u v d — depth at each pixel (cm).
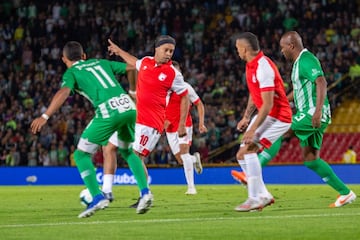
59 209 2498
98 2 7312
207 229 1783
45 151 5619
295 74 2453
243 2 7000
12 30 7019
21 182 5328
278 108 2212
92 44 6912
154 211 2339
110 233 1719
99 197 2067
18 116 6053
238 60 6425
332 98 6172
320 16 6638
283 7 6750
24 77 6531
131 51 6856
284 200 2808
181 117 2778
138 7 7162
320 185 4444
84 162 2075
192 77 6350
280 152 5959
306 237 1630
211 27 6925
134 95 2275
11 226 1903
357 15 6650
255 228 1794
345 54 6334
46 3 7375
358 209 2342
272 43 6506
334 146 6062
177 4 7012
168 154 5419
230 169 5016
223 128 5694
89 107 5991
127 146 2166
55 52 6812
